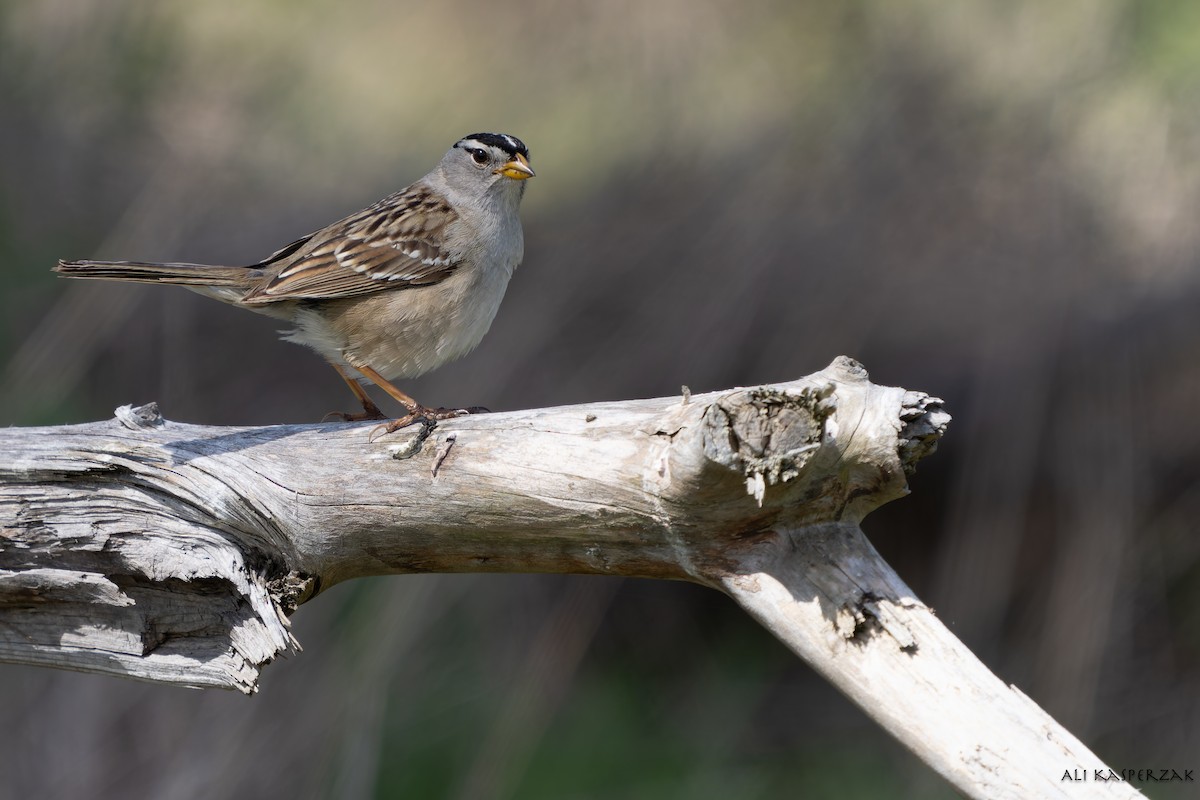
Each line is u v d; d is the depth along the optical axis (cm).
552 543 563
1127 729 1072
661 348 1249
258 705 1132
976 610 1123
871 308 1237
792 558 510
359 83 1797
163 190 1572
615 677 1217
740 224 1301
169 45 1717
